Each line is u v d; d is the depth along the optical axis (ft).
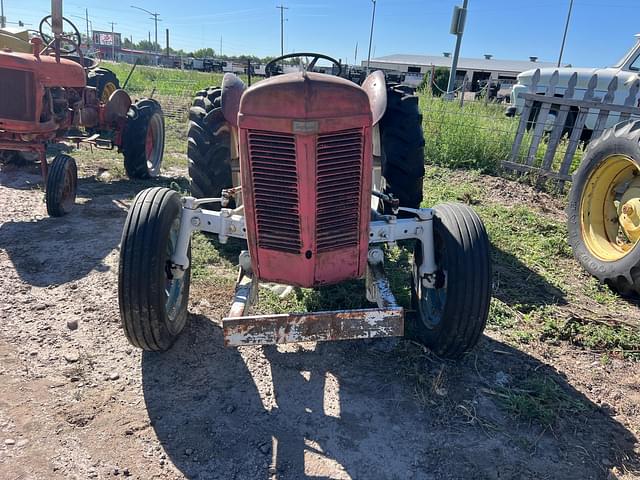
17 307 12.19
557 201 23.04
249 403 9.52
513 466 8.33
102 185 22.36
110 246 15.88
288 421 9.12
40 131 18.86
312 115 8.36
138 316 9.53
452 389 10.02
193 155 15.57
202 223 10.18
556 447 8.79
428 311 11.25
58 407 9.14
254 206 9.22
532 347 11.63
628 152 14.61
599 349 11.75
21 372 9.97
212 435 8.74
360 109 8.68
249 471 8.08
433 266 10.55
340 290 13.06
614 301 14.12
